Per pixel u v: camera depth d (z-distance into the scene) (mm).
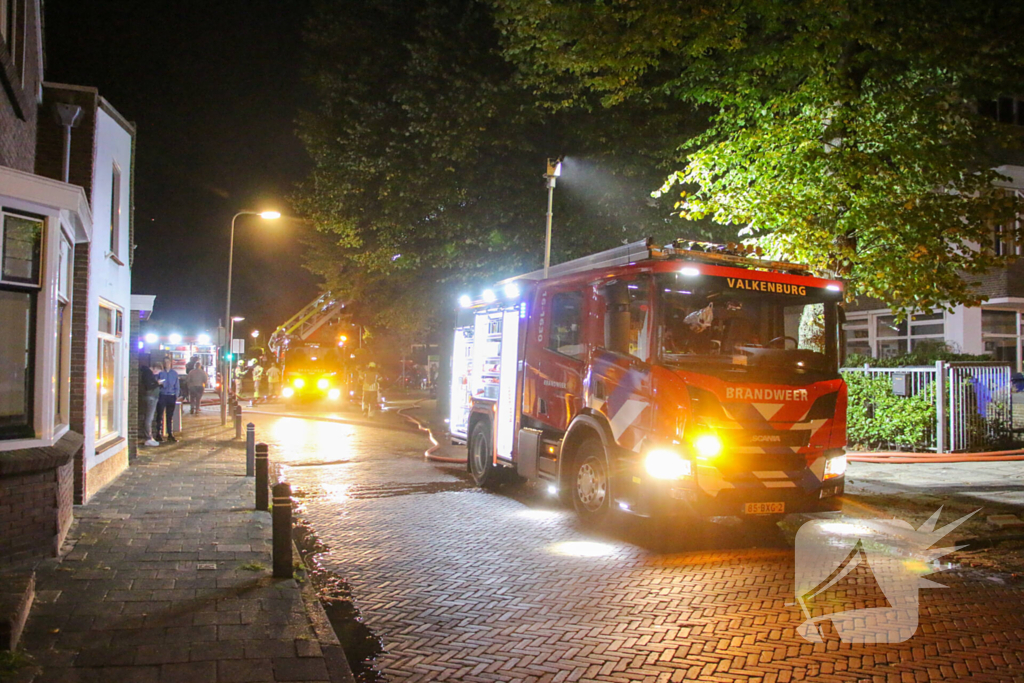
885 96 11523
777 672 4742
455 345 13094
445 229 19328
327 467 14172
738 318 8086
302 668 4598
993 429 14836
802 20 11469
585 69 12594
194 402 26484
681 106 17625
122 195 12203
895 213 11102
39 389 6707
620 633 5406
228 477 12219
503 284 11188
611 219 18359
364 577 6824
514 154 17766
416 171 18656
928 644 5211
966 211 11430
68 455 6934
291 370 35906
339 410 32219
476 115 16953
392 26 19375
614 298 8133
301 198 26234
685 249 8461
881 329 23516
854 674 4715
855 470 12727
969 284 11602
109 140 10883
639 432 7848
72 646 4887
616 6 12055
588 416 8734
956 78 11992
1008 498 10203
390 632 5469
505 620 5691
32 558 6738
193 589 6113
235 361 33031
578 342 9156
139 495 10352
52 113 9453
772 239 11758
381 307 28797
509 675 4715
